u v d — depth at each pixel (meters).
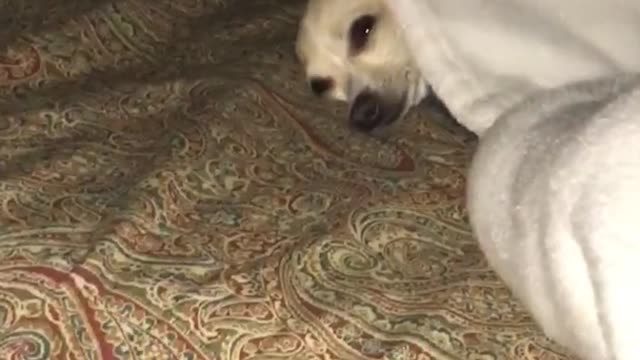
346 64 0.64
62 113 0.52
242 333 0.38
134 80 0.56
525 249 0.36
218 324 0.38
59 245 0.41
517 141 0.39
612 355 0.33
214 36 0.62
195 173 0.47
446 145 0.53
